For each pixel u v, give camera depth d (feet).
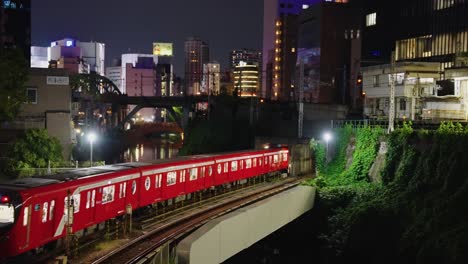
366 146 139.13
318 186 133.90
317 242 126.72
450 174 104.78
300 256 127.54
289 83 429.38
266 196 115.24
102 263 61.16
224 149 226.17
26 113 152.97
